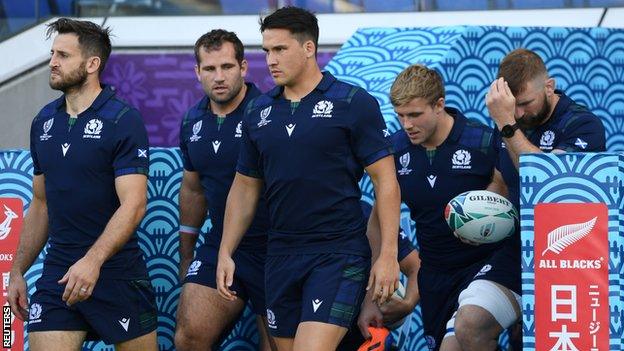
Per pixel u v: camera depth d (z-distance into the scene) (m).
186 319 23.00
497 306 20.17
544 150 20.97
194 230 24.16
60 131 21.20
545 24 36.75
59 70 20.94
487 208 20.34
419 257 22.11
